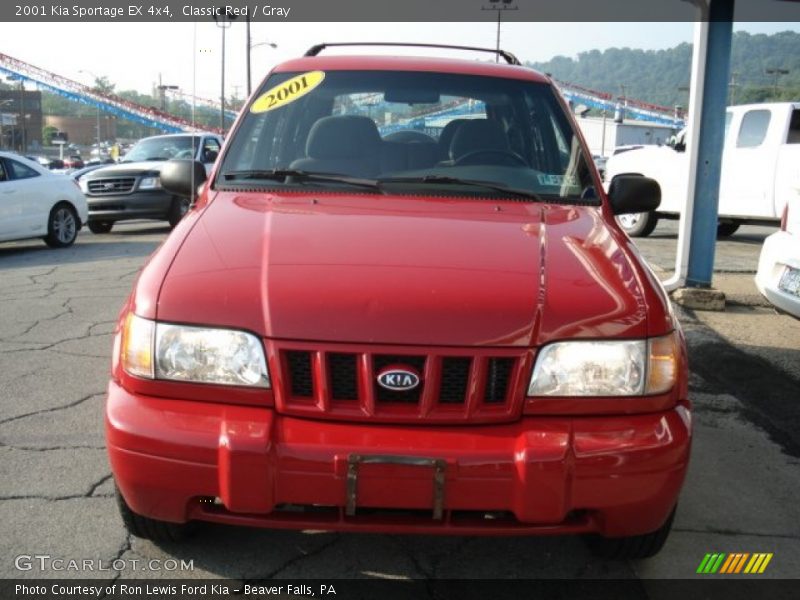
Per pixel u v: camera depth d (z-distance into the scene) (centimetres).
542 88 392
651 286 261
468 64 405
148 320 241
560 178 350
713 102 695
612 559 287
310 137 360
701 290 707
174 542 286
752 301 730
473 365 231
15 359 517
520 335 234
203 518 241
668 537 307
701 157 706
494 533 235
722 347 578
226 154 352
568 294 246
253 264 253
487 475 226
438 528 234
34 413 417
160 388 238
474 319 234
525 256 265
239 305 238
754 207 1156
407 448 225
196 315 238
